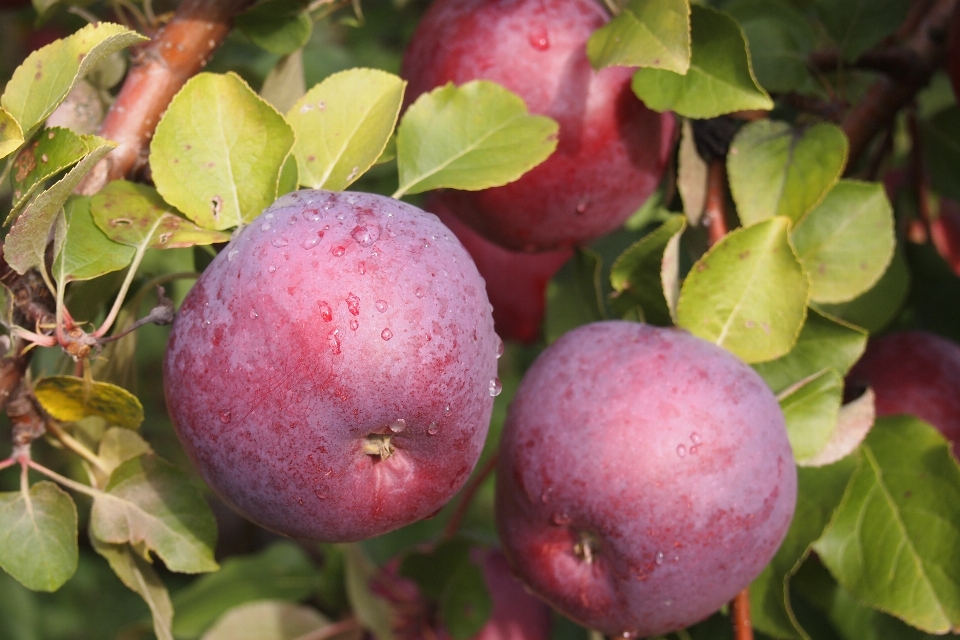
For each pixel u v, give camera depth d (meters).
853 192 0.64
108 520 0.58
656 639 0.66
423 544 0.73
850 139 0.68
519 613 0.72
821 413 0.61
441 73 0.63
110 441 0.60
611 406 0.58
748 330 0.61
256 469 0.54
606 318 0.67
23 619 1.04
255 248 0.54
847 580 0.64
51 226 0.55
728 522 0.58
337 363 0.53
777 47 0.67
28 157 0.56
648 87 0.62
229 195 0.57
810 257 0.64
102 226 0.56
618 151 0.64
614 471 0.58
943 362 0.69
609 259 0.78
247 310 0.54
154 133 0.58
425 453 0.55
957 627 0.62
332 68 0.89
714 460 0.58
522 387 0.60
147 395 1.13
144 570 0.60
